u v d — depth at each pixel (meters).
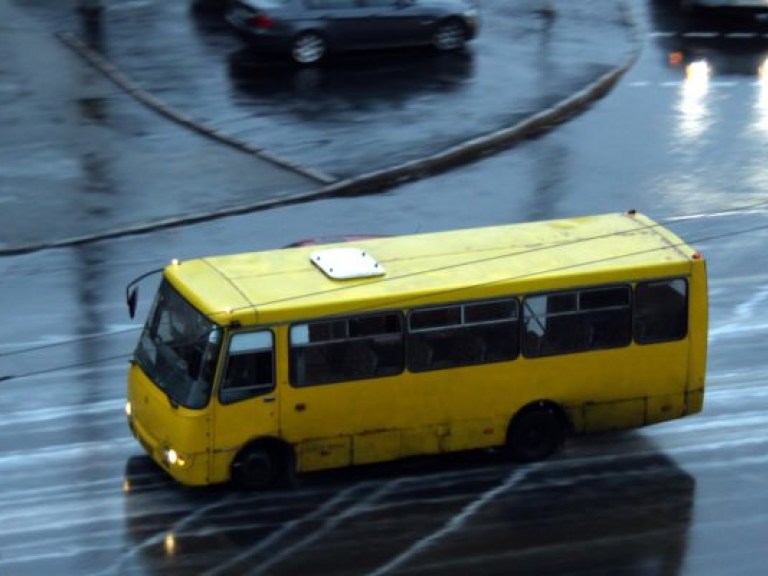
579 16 55.28
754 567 23.25
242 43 49.50
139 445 26.56
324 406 24.77
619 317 26.31
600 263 26.28
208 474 24.30
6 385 28.52
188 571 22.45
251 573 22.44
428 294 24.98
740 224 37.81
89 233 35.94
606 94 47.38
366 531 23.86
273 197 38.22
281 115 43.72
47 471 25.48
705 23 55.38
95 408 27.84
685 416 27.22
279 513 24.31
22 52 48.25
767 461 26.86
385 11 48.41
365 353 24.84
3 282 33.28
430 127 43.19
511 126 43.47
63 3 53.28
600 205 38.75
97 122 42.94
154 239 35.81
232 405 24.16
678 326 26.69
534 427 26.34
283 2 47.19
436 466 26.27
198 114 43.62
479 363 25.59
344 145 41.59
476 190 39.41
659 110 46.12
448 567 22.81
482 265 26.03
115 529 23.64
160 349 25.11
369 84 46.59
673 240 27.39
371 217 37.44
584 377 26.31
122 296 32.72
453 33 49.75
